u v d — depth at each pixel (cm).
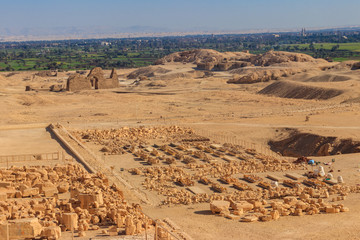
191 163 7650
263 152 8944
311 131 9412
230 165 7488
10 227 3394
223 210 4650
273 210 4441
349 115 11438
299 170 7044
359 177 6425
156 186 6206
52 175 5638
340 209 4638
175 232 3853
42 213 4025
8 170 5853
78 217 4000
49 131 10269
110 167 7225
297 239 3781
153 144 9281
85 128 10750
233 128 10619
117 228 3775
